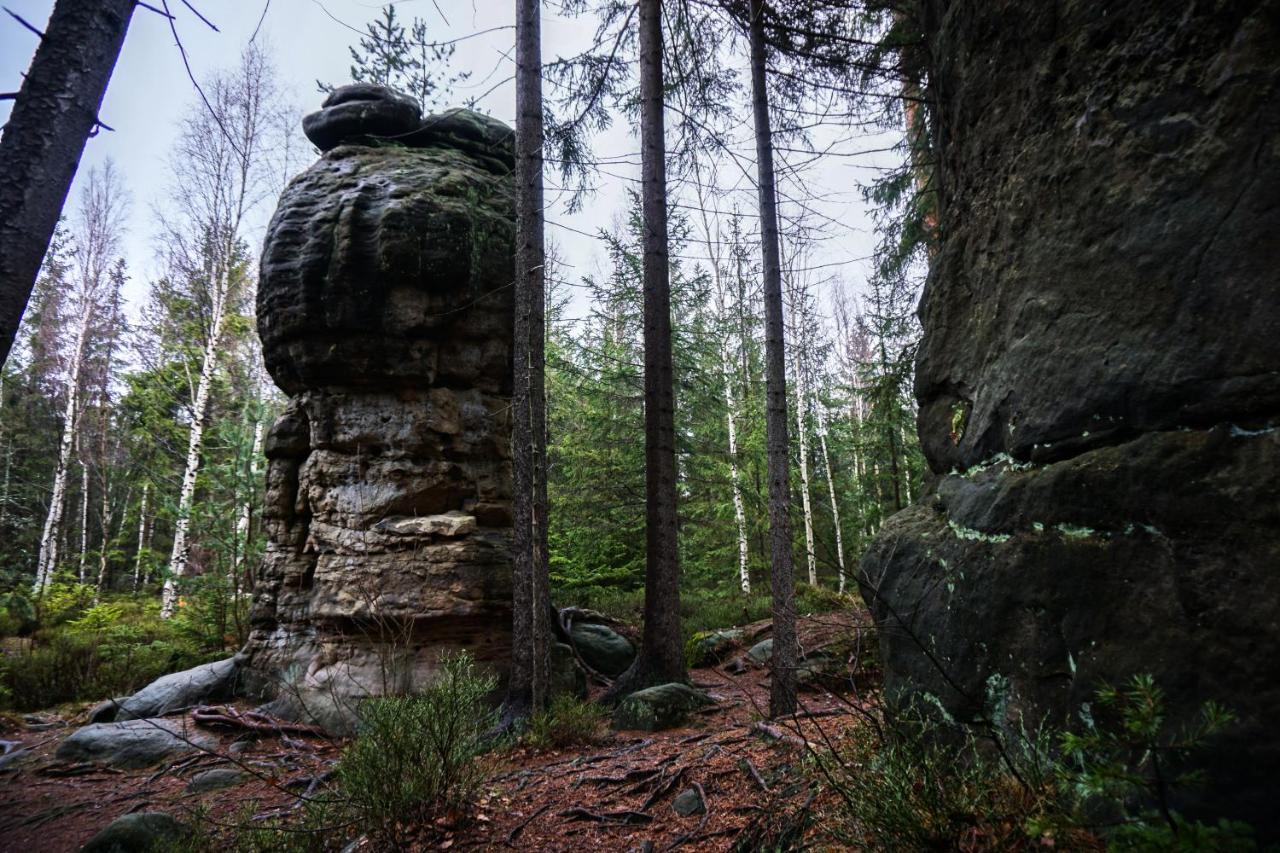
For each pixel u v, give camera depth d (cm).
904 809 236
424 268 902
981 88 335
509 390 1012
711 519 1880
